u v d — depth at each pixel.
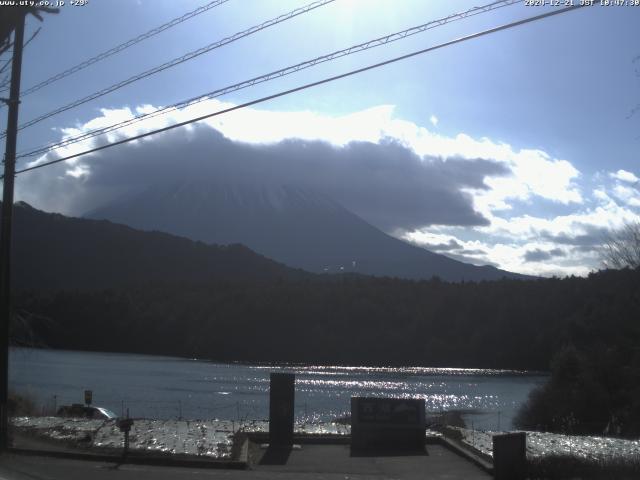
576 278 97.81
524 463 13.77
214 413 47.00
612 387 40.03
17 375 76.38
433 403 60.81
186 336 127.31
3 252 19.14
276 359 118.50
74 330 125.31
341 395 65.81
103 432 20.55
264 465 15.91
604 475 13.66
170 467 15.84
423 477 14.32
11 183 19.25
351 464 15.96
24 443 19.06
